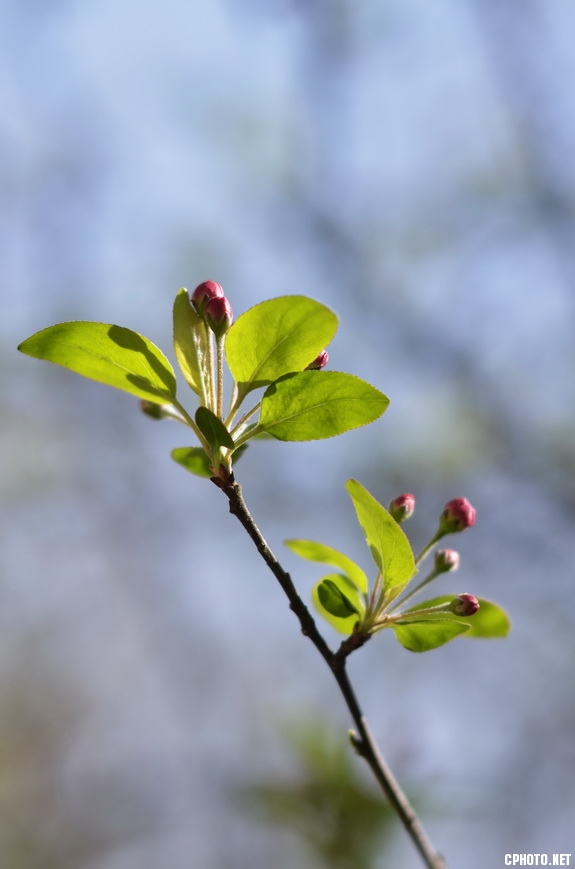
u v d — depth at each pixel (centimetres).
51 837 813
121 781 812
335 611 230
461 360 787
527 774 675
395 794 242
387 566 232
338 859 380
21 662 939
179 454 258
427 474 736
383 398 216
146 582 845
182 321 226
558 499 745
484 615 269
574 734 705
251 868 683
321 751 407
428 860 237
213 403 228
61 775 885
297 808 394
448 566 253
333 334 215
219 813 706
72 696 938
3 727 911
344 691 237
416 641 229
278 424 222
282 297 209
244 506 219
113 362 222
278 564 224
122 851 762
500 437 754
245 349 219
